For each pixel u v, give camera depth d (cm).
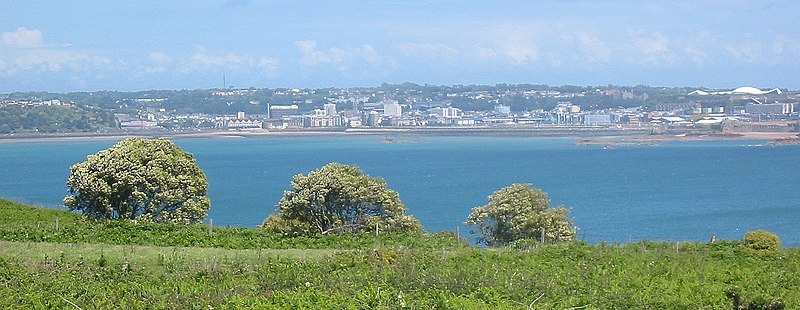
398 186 15475
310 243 3928
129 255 3341
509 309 2411
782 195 13800
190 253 3447
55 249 3494
